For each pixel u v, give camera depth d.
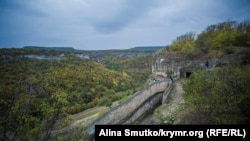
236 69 10.21
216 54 24.45
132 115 14.55
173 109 12.55
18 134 5.66
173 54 29.00
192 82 12.91
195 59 25.66
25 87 6.54
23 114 5.77
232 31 31.36
